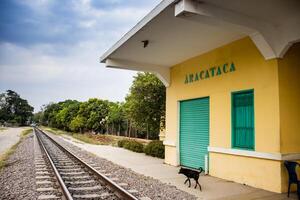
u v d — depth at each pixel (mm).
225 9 8398
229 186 9930
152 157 18344
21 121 165125
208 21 8477
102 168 13508
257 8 8336
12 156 19031
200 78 12961
